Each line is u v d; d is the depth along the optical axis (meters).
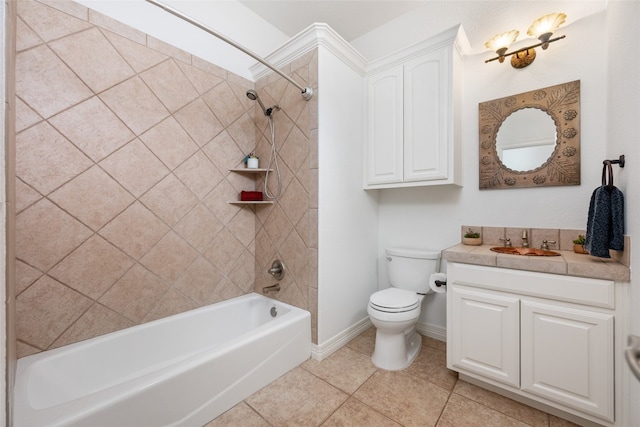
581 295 1.16
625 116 1.18
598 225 1.17
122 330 1.52
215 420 1.26
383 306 1.63
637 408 0.99
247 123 2.16
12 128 0.98
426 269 1.94
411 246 2.21
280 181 2.00
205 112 1.90
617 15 1.28
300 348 1.71
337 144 1.90
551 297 1.22
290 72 1.92
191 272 1.84
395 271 2.06
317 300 1.77
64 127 1.34
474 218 1.92
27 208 1.24
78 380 1.32
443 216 2.05
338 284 1.93
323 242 1.79
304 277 1.84
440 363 1.73
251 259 2.21
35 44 1.26
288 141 1.94
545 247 1.61
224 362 1.31
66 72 1.34
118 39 1.51
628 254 1.10
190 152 1.82
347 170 2.00
